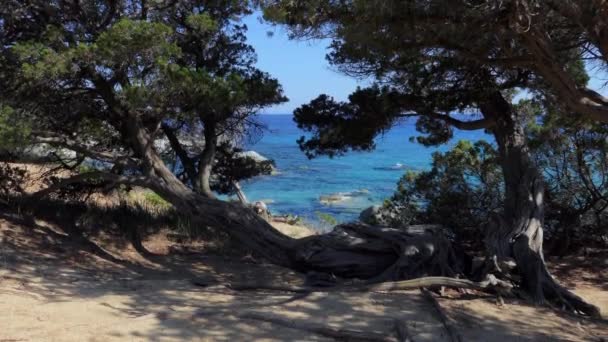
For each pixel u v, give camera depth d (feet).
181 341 15.62
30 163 36.88
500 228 26.99
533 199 28.14
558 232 37.37
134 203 44.04
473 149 39.42
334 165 141.79
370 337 16.58
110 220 36.63
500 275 24.25
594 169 36.76
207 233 37.81
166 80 26.20
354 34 22.65
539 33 20.53
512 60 23.70
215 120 36.06
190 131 38.42
